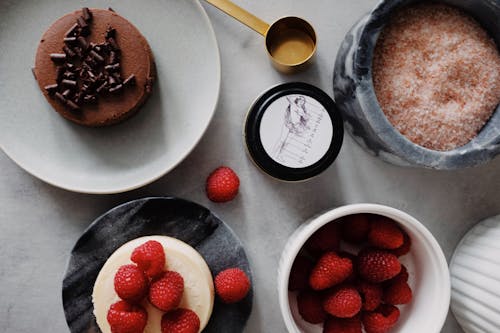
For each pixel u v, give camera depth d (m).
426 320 0.36
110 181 0.38
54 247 0.39
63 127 0.37
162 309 0.33
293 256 0.33
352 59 0.34
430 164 0.34
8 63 0.37
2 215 0.39
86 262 0.37
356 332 0.36
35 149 0.37
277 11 0.39
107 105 0.36
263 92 0.37
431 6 0.36
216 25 0.39
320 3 0.39
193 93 0.38
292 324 0.34
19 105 0.37
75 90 0.35
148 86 0.36
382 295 0.37
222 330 0.37
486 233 0.38
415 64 0.35
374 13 0.32
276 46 0.39
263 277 0.40
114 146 0.38
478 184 0.41
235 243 0.37
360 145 0.39
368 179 0.40
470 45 0.35
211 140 0.39
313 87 0.37
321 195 0.40
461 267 0.39
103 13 0.36
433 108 0.35
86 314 0.37
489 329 0.37
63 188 0.36
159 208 0.37
